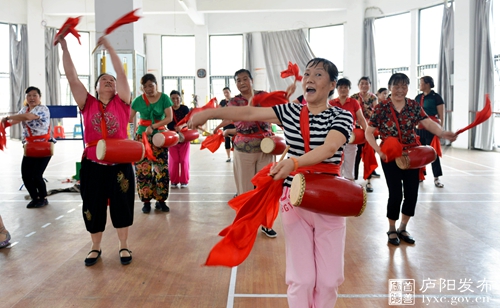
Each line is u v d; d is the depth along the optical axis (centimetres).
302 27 1638
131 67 852
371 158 502
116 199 341
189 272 326
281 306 268
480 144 1145
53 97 1598
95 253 349
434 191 628
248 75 411
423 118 367
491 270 325
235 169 435
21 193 643
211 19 1736
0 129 465
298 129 207
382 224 456
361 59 1420
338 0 1428
